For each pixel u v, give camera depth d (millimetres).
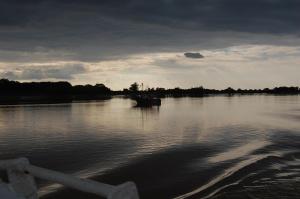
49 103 141625
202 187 13781
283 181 14281
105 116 65500
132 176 15742
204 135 33000
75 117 61969
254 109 89500
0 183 3533
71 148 24516
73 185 2887
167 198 12539
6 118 58438
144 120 55469
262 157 19672
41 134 34469
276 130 35969
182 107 107188
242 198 12227
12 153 22703
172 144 26562
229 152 22375
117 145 26078
